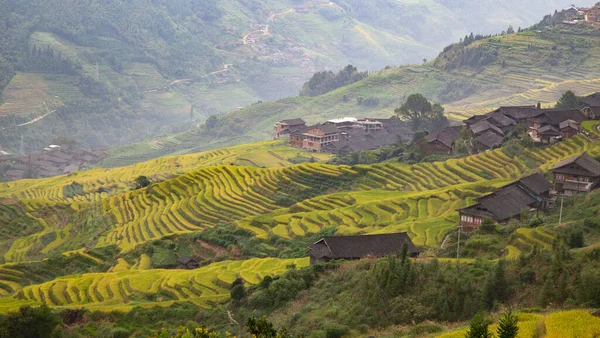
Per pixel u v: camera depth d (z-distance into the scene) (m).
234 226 113.19
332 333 52.84
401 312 53.78
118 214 140.00
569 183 93.75
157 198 143.50
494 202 86.81
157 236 120.25
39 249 128.00
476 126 144.38
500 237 77.62
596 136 118.69
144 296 80.62
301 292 67.88
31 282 101.00
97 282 87.19
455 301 53.28
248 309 68.75
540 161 116.50
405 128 197.50
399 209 105.75
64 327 68.31
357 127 198.25
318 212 111.00
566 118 130.25
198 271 89.69
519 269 56.59
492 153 126.44
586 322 39.88
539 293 51.44
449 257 74.31
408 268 58.47
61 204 156.25
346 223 103.06
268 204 129.00
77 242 127.69
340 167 138.88
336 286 64.94
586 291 48.06
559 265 53.03
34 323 64.75
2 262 121.25
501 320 37.88
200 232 112.31
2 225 148.38
